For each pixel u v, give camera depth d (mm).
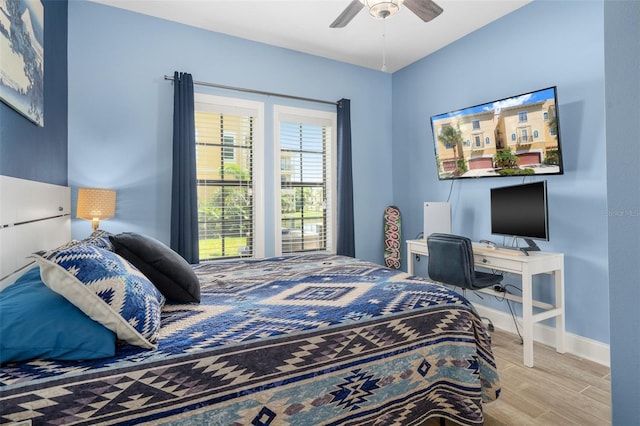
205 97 3229
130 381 934
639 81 670
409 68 4023
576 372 2217
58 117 2453
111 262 1122
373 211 4176
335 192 3938
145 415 933
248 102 3430
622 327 700
